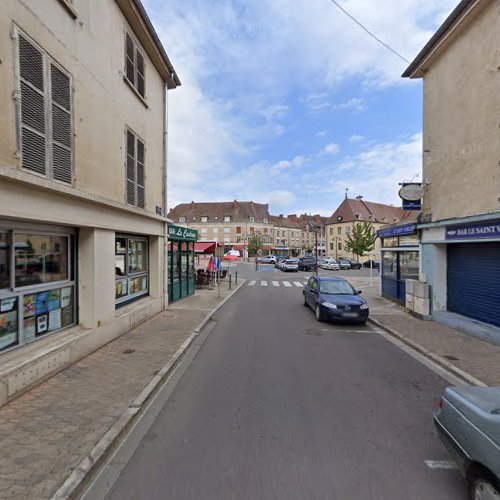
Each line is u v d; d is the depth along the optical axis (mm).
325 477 2752
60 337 5273
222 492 2568
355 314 8695
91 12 5840
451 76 8047
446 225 8195
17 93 3988
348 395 4418
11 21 3922
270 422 3670
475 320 7801
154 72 9516
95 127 5969
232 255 25250
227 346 6746
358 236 40031
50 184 4445
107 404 3926
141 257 9266
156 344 6488
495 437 2250
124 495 2553
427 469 2887
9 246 4371
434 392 4570
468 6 7055
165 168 10242
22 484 2584
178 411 3930
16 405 3857
